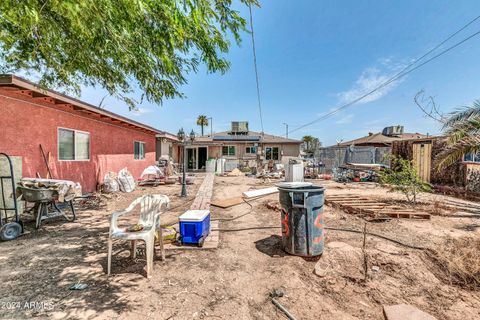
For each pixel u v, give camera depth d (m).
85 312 2.04
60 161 6.65
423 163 9.52
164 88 4.80
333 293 2.47
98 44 3.31
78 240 3.80
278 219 5.26
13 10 2.17
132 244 3.08
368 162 15.48
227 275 2.74
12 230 3.81
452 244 3.57
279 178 14.10
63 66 4.02
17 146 5.36
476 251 3.25
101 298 2.25
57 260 3.05
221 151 21.20
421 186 6.33
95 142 8.35
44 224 4.68
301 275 2.79
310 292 2.45
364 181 12.66
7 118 5.13
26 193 4.27
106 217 5.27
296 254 3.21
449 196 7.77
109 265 2.70
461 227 4.45
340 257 3.08
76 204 6.55
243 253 3.37
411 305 2.30
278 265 2.99
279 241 3.84
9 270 2.77
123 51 3.46
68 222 4.84
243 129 23.28
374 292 2.49
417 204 6.28
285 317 2.08
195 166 21.56
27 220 4.88
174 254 3.31
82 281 2.55
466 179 7.72
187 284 2.53
